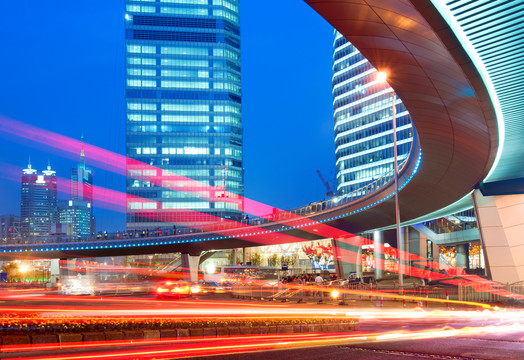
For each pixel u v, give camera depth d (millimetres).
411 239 85562
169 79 173500
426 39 17453
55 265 122812
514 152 31516
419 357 11812
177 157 172000
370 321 23391
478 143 29953
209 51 177125
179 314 24594
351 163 136875
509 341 15039
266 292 43812
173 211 169875
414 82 23438
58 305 32094
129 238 105812
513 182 40938
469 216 96250
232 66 181500
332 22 17969
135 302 37062
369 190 67375
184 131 173125
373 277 81188
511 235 41094
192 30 176500
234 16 185375
